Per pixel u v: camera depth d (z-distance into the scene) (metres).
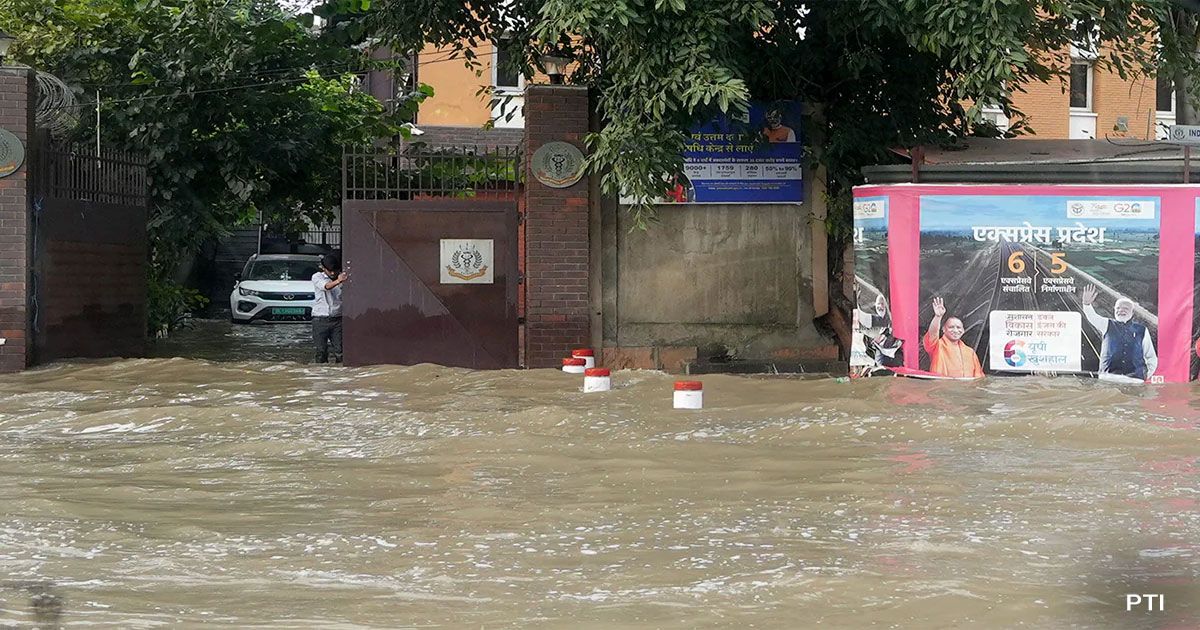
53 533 7.97
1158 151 15.83
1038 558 7.14
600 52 17.14
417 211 17.28
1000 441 10.83
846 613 6.23
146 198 19.48
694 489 9.08
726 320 17.56
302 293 29.98
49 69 21.45
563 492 9.05
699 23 14.59
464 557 7.34
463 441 11.02
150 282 23.66
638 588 6.68
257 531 8.00
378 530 8.00
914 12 14.80
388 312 17.25
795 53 17.27
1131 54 17.56
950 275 14.66
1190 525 7.86
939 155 16.03
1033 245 14.59
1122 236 14.55
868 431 11.22
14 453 10.81
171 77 21.41
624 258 17.44
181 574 7.07
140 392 14.52
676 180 15.87
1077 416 11.55
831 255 17.67
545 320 17.17
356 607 6.41
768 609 6.31
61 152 17.83
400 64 23.58
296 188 24.23
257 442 11.11
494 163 17.92
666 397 13.62
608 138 15.03
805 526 7.95
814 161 17.34
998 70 14.18
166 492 9.19
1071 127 28.48
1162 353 14.51
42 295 17.16
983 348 14.65
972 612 6.23
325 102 23.08
